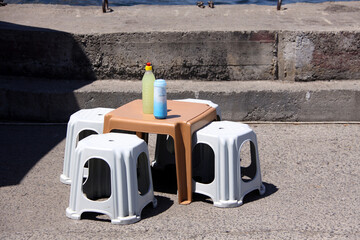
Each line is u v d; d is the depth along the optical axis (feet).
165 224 11.41
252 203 12.52
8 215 12.05
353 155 15.67
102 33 19.65
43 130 18.60
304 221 11.45
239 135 12.23
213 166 14.06
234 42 19.42
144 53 19.76
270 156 15.78
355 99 18.65
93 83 19.92
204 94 18.76
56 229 11.23
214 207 12.32
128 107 13.64
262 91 18.75
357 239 10.61
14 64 20.54
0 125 19.20
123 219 11.33
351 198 12.69
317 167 14.85
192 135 12.54
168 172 14.87
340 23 20.48
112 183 11.27
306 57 19.35
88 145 11.46
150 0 44.39
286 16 22.15
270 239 10.65
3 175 14.60
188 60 19.72
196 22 21.25
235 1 44.91
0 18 22.74
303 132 17.93
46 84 19.93
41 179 14.30
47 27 20.79
